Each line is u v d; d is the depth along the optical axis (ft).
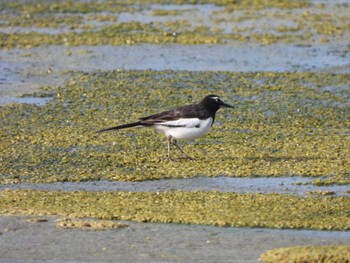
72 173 54.49
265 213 47.14
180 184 52.65
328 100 71.97
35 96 71.97
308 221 45.91
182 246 42.57
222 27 91.61
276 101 71.51
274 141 61.52
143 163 56.70
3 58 82.64
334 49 85.87
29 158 57.26
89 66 80.64
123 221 45.88
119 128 58.34
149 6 99.81
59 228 44.57
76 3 101.09
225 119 66.69
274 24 92.53
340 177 53.93
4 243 42.60
